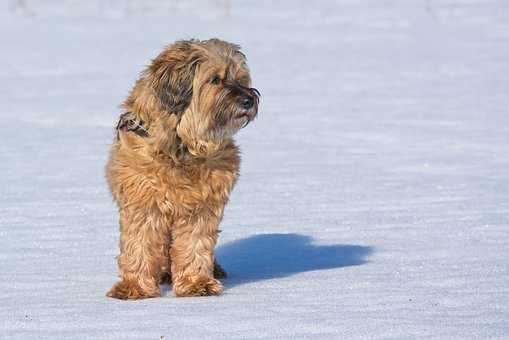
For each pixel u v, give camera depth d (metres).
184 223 9.67
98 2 49.88
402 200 14.73
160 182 9.38
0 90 27.06
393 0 47.34
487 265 10.43
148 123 9.48
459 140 19.88
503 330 7.64
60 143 19.98
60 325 8.05
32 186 15.88
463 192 15.26
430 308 8.48
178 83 9.52
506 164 17.58
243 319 8.18
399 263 10.77
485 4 45.09
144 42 36.28
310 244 12.07
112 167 9.70
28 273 10.40
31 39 38.00
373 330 7.73
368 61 31.69
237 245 12.16
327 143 19.86
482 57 31.89
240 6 46.75
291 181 16.28
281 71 29.97
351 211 14.01
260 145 19.73
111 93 26.27
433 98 25.05
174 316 8.35
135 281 9.52
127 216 9.55
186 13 44.97
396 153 18.75
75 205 14.46
